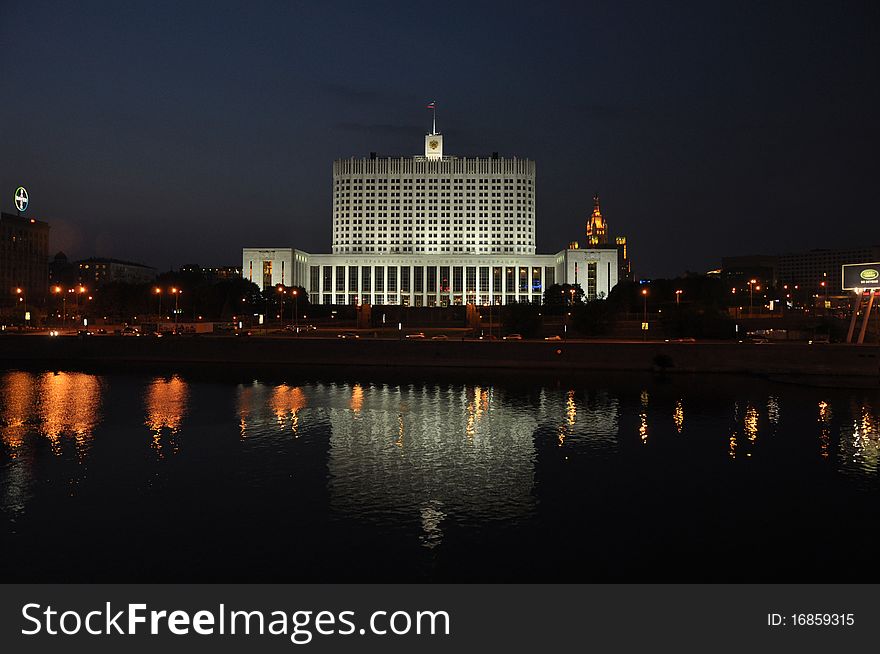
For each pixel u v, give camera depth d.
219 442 56.81
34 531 35.59
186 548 33.25
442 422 65.50
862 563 31.78
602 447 55.16
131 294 199.38
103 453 52.72
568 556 32.53
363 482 44.97
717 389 85.44
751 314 166.62
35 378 97.56
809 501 41.25
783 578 30.12
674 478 46.12
